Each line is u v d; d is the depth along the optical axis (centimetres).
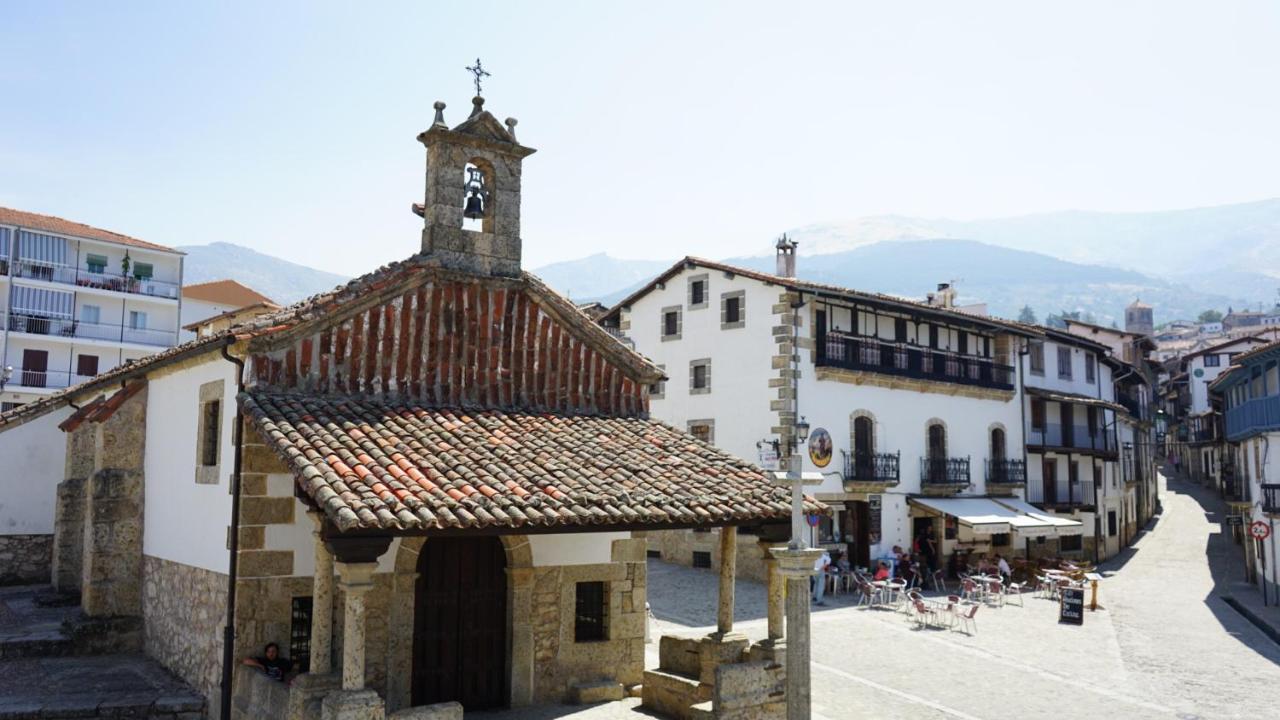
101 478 1750
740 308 3250
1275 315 15250
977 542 3653
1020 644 2273
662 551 3344
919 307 3438
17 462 2373
